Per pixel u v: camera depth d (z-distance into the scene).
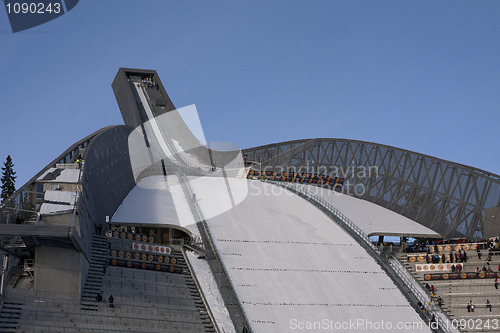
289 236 76.50
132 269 62.25
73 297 53.06
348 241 76.62
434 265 70.62
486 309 63.84
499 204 78.88
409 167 93.94
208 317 57.47
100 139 78.38
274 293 62.81
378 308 61.97
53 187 60.09
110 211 75.88
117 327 51.38
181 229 76.12
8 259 54.44
